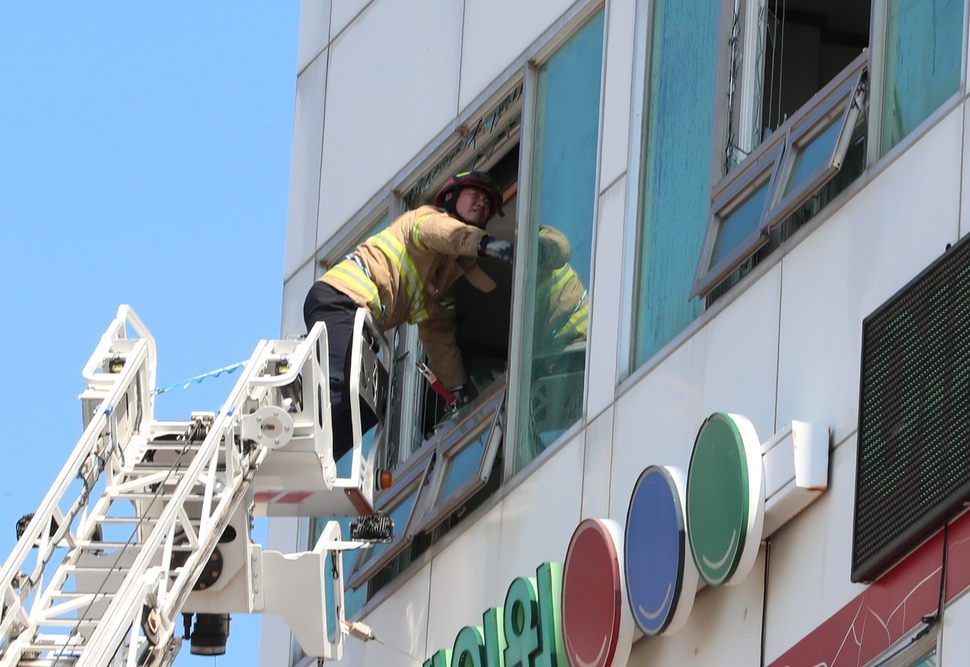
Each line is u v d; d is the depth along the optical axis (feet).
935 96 76.84
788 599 77.46
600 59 108.68
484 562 107.96
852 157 82.48
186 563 85.25
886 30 81.10
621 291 99.14
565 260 107.96
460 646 101.55
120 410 92.38
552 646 91.86
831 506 76.07
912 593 69.51
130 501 91.45
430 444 119.24
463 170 126.31
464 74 124.57
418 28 133.39
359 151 139.03
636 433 94.27
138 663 80.79
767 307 84.89
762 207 87.30
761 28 95.04
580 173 108.27
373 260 109.09
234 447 91.76
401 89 134.21
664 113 100.01
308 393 96.02
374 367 109.60
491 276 129.39
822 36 106.52
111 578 86.89
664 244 97.04
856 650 72.02
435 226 108.58
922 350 71.41
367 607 121.60
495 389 114.52
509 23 119.75
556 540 99.96
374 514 106.52
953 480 67.67
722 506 79.30
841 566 74.43
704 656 82.53
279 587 100.01
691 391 89.92
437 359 116.88
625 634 86.07
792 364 81.66
